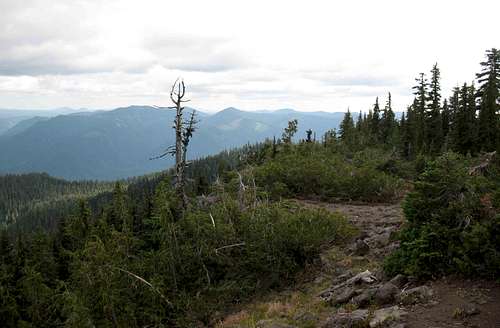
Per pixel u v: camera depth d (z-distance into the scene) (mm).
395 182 34375
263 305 15094
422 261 11883
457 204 12055
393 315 9969
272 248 17781
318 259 18469
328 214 20203
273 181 35438
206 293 16547
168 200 19375
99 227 19922
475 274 11070
